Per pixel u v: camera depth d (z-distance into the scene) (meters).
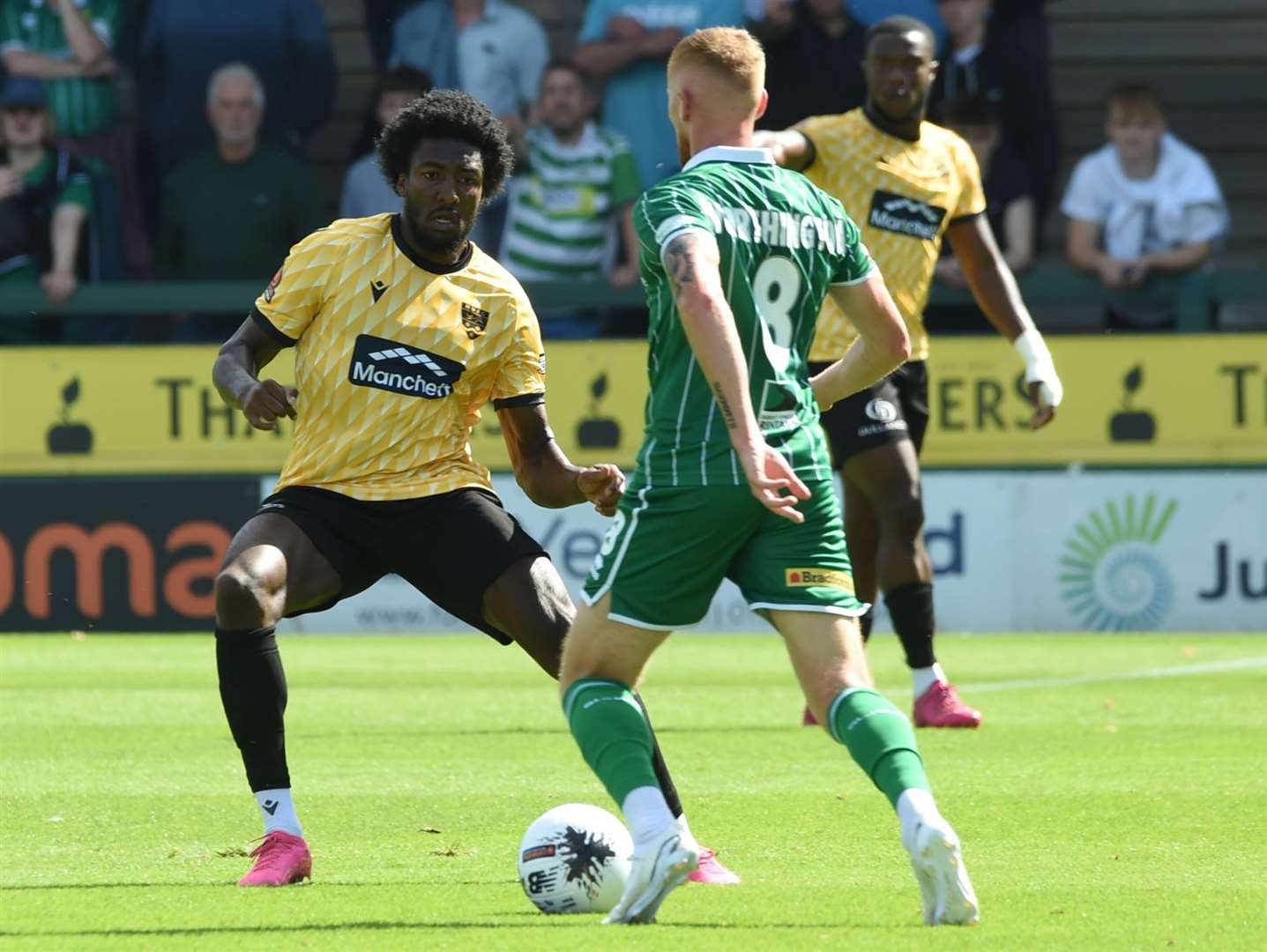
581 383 47.44
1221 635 46.81
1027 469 47.28
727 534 14.04
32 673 38.62
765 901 15.39
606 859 15.02
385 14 52.41
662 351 14.24
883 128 28.64
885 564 28.78
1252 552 47.25
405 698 34.22
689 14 50.62
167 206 50.53
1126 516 47.22
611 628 14.26
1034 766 24.69
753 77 14.69
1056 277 49.25
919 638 28.95
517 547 17.75
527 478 18.50
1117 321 49.84
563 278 50.34
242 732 16.75
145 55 51.06
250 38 50.72
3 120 50.59
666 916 14.68
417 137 17.81
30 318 50.78
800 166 28.73
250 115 50.03
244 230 50.25
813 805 21.39
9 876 17.12
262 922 14.66
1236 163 59.00
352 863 17.81
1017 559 47.34
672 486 14.02
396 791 22.70
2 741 28.02
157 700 33.88
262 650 16.75
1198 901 15.56
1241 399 47.06
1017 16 50.19
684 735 28.31
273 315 17.80
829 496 14.34
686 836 14.12
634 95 50.84
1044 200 50.38
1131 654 42.03
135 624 47.59
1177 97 58.94
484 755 26.16
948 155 29.20
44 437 47.72
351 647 45.22
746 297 14.02
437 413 18.05
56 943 13.80
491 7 51.94
